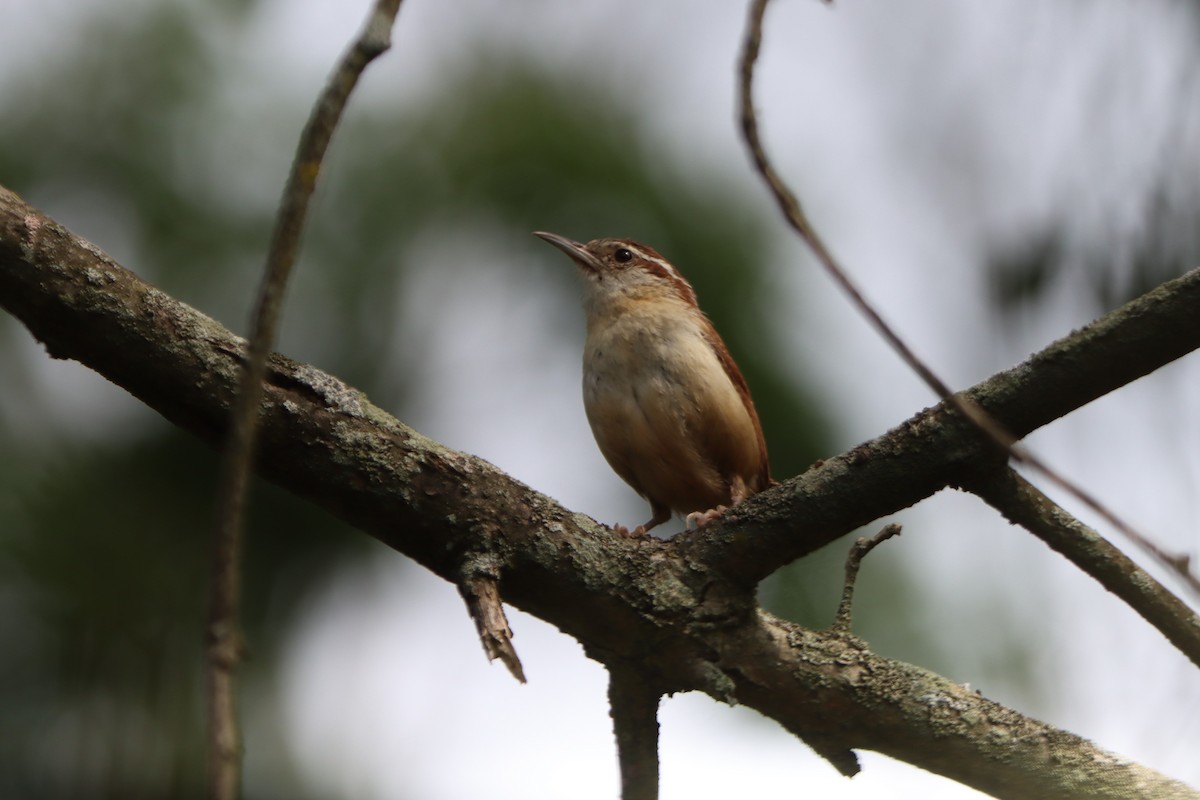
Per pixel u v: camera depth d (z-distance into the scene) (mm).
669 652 6453
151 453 8109
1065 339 5809
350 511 5988
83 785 7266
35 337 5551
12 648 7426
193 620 7770
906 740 6578
